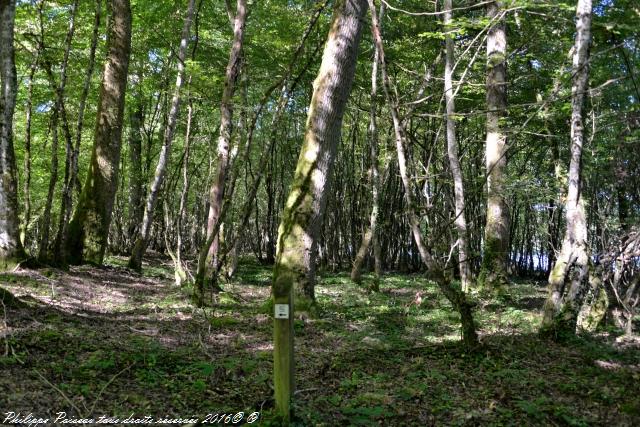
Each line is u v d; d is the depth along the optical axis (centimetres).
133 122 2633
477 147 2523
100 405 473
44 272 1191
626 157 1290
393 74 1914
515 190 1531
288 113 2553
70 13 1491
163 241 3297
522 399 549
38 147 2172
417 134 2511
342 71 1123
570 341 856
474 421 489
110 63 1617
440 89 1830
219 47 2086
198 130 2698
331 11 1822
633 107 1105
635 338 955
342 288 1748
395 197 2872
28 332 652
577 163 909
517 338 898
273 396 518
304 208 1110
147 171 2708
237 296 1384
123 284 1421
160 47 2048
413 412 513
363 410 487
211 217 1434
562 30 1432
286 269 1102
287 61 1989
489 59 1559
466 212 2370
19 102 1873
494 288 1612
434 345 785
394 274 2666
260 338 873
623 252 1033
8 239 1161
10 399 451
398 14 1803
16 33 1476
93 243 1603
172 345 760
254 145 2794
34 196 2522
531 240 3266
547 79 1554
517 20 1511
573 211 906
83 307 989
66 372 537
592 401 560
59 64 1669
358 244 2956
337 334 954
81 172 2539
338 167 2905
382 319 1177
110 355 613
